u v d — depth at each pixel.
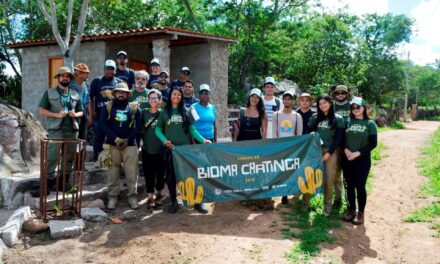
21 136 7.95
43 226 5.64
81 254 5.01
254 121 6.70
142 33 12.02
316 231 5.71
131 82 8.45
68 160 6.84
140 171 8.31
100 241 5.38
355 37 28.45
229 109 16.11
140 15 24.59
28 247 5.20
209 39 13.48
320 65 27.64
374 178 9.77
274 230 5.77
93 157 8.52
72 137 6.74
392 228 6.21
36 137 8.32
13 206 6.67
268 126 7.21
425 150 13.88
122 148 6.43
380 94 39.75
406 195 8.12
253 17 21.98
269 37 22.97
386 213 6.92
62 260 4.85
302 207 6.69
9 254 4.98
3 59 26.39
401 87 40.28
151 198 6.61
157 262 4.77
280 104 7.42
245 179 6.41
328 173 6.30
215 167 6.39
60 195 6.65
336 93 6.91
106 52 13.38
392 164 11.56
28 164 7.80
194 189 6.36
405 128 29.70
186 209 6.69
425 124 37.66
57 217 6.05
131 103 6.50
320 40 27.55
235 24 22.77
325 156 6.18
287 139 6.43
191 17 22.03
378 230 6.09
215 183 6.39
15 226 5.41
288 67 27.83
